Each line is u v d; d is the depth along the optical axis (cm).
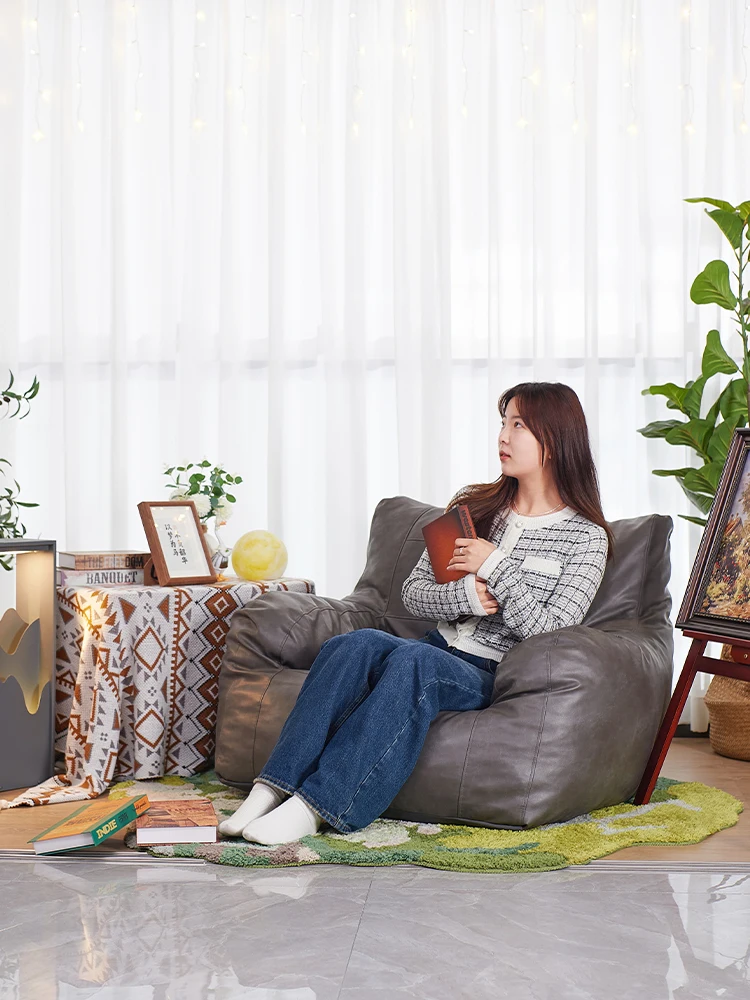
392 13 350
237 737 243
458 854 201
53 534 359
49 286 358
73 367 351
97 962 157
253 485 357
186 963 156
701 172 346
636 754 237
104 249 356
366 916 174
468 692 225
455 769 218
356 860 199
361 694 220
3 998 145
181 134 354
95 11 355
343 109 354
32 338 360
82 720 259
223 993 146
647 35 347
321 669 219
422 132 348
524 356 349
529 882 191
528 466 244
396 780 213
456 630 247
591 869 199
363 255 348
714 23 339
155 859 203
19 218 353
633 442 350
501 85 350
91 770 253
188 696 268
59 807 244
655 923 173
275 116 348
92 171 356
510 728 219
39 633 264
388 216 353
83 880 192
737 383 318
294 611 261
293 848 203
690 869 199
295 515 358
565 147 351
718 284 311
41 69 355
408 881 191
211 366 359
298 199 357
